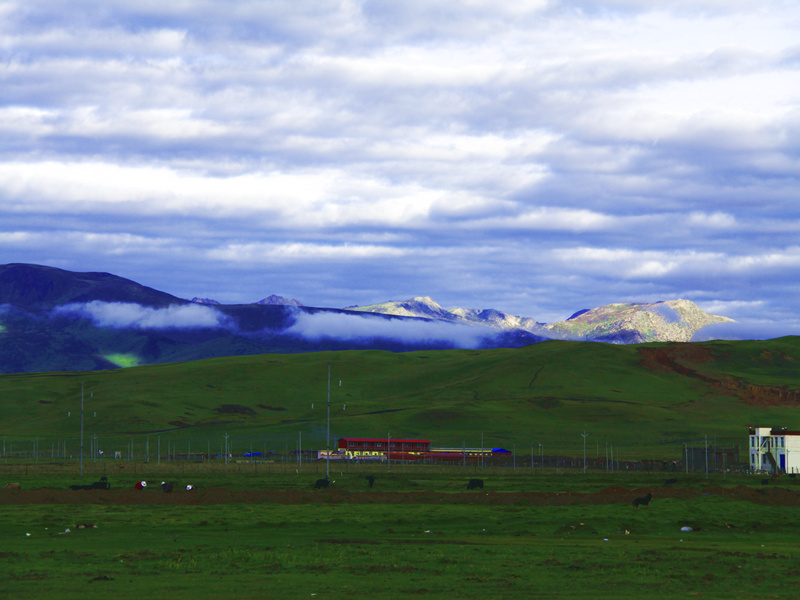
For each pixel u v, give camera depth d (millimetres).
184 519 102125
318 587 56344
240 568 64625
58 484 171250
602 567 65875
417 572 62969
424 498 132500
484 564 67000
